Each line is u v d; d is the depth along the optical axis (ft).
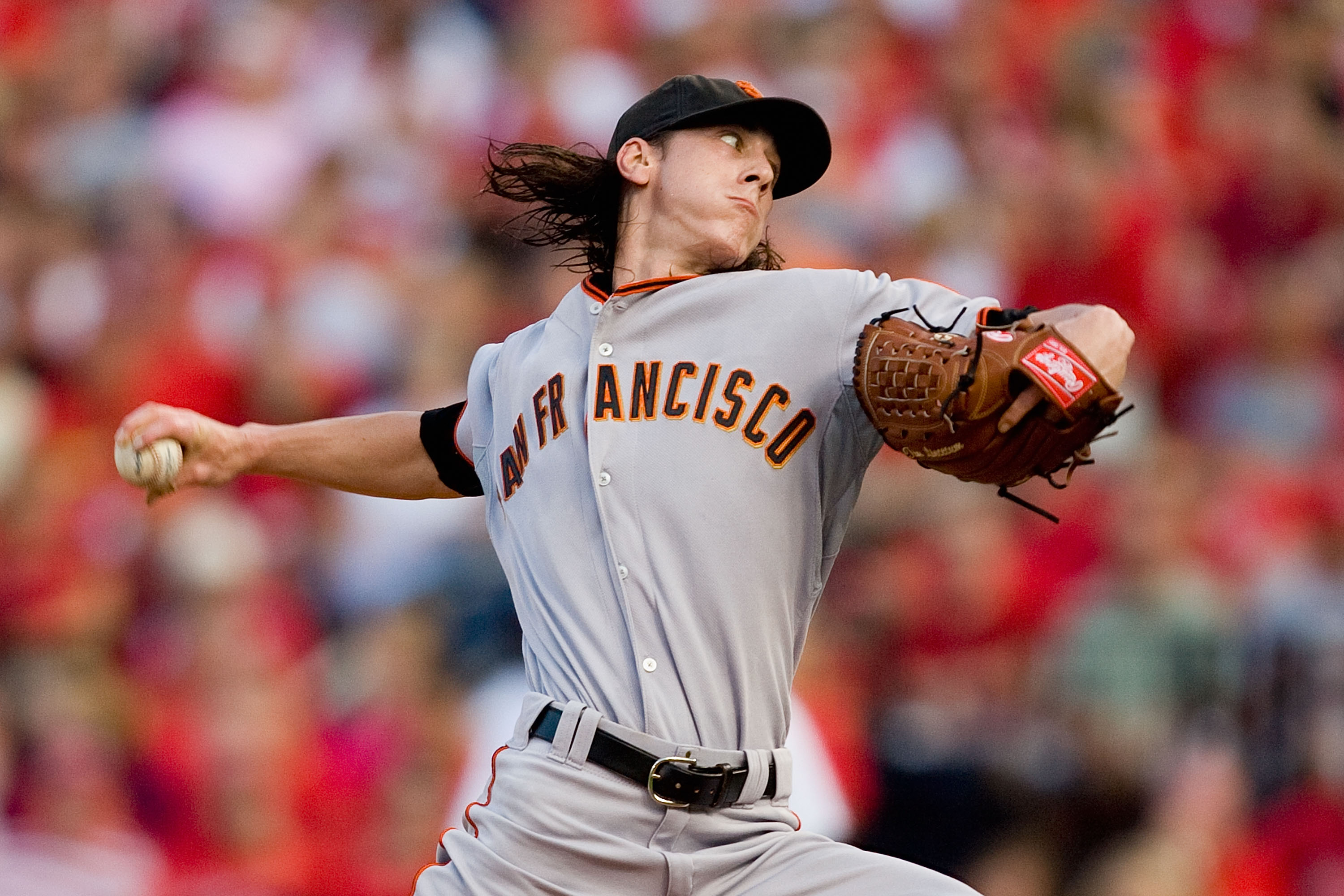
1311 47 128.16
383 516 91.20
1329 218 119.14
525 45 122.83
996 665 82.43
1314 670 82.07
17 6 128.67
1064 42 122.72
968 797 76.54
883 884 32.78
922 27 122.93
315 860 76.95
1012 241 110.22
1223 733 80.69
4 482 96.32
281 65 121.70
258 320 105.81
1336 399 104.47
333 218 112.37
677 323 35.04
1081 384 30.96
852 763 76.18
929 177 112.78
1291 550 89.61
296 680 85.46
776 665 34.19
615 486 33.96
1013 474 32.71
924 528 87.40
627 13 124.47
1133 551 86.58
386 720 80.64
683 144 36.78
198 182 114.93
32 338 109.29
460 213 112.98
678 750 32.91
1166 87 123.75
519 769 34.04
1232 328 108.99
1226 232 117.60
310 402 102.78
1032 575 85.71
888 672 82.69
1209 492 92.68
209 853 77.30
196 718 81.92
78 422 103.65
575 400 35.24
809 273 35.40
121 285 110.01
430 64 122.52
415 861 75.46
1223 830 76.89
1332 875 77.66
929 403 31.86
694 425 34.01
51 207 115.96
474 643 83.82
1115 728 77.97
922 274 105.81
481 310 104.88
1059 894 74.79
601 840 32.99
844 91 116.67
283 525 92.53
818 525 34.55
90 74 124.77
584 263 40.55
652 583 33.42
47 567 89.35
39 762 79.05
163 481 37.17
